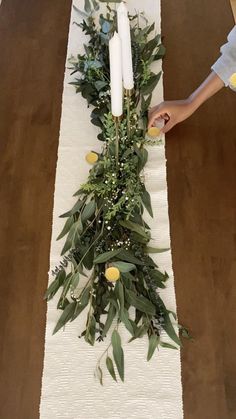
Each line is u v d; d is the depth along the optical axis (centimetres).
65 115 129
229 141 125
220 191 117
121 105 99
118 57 91
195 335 99
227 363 96
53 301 103
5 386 95
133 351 97
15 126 128
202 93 121
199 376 95
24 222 113
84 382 94
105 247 105
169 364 95
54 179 119
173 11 150
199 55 140
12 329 100
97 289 102
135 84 130
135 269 104
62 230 110
